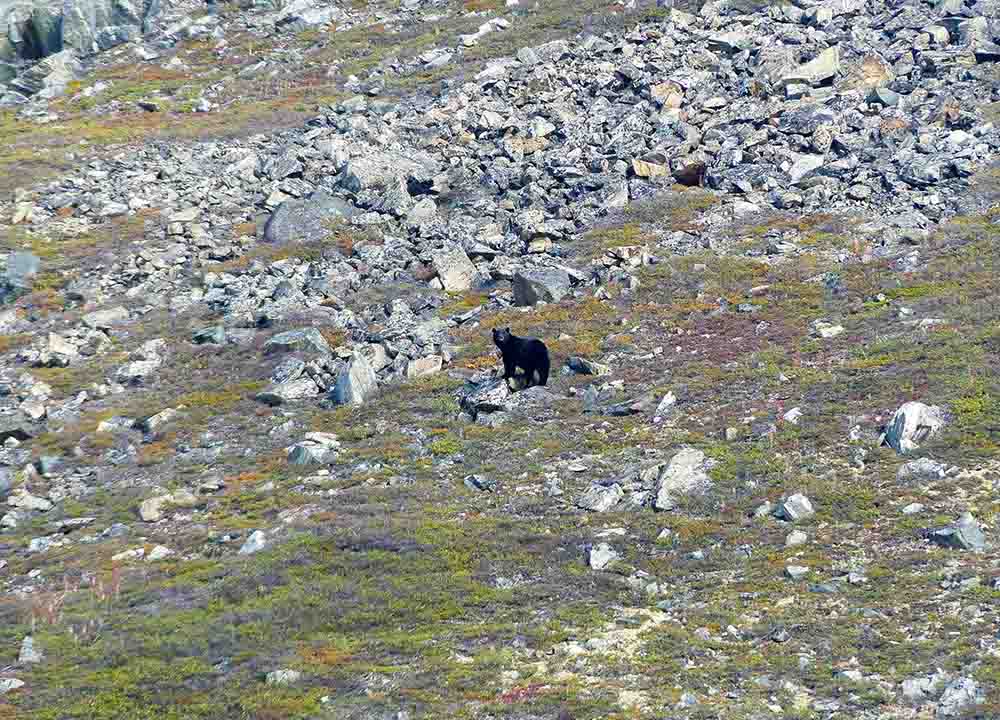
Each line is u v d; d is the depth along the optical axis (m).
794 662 33.06
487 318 66.81
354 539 44.09
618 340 61.50
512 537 43.66
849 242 69.19
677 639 35.16
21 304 74.81
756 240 71.62
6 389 64.31
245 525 47.84
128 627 39.88
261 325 69.25
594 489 47.09
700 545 41.97
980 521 40.19
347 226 80.69
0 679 36.66
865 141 80.62
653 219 76.50
